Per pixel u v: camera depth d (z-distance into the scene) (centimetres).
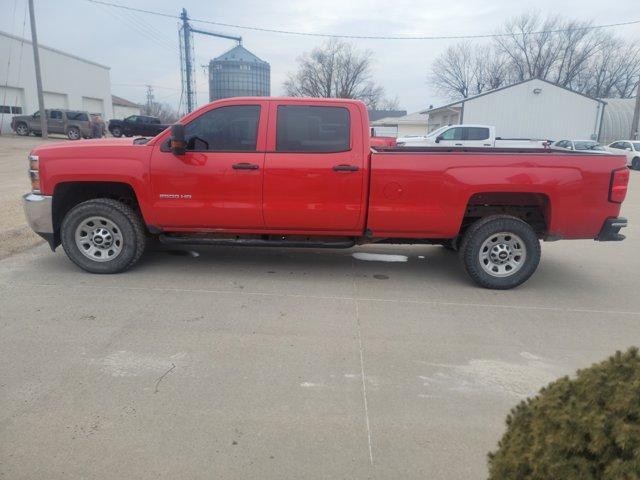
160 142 568
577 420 152
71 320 451
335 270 637
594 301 549
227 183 561
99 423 302
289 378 360
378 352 405
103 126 3462
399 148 663
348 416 316
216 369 370
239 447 284
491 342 432
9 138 3222
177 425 302
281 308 496
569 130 3725
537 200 577
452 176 551
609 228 559
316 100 562
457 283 599
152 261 652
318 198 562
